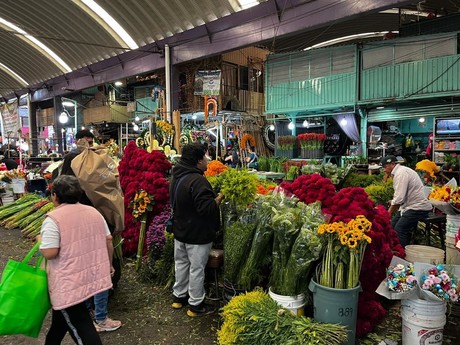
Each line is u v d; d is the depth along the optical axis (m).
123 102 18.92
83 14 13.70
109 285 2.24
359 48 10.85
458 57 9.22
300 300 2.61
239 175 3.14
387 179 5.77
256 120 15.44
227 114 14.04
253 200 3.16
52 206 6.54
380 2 7.92
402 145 12.09
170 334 2.91
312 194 3.17
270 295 2.70
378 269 2.90
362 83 10.85
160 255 4.03
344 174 4.92
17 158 13.01
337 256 2.45
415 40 9.91
